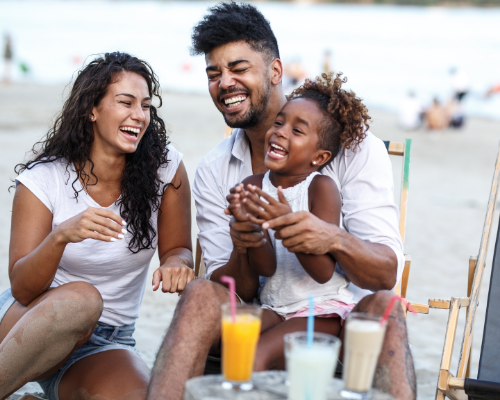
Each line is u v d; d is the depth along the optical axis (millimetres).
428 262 5906
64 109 2635
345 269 2254
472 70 29906
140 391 2340
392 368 1896
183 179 2832
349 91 2498
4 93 17766
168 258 2639
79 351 2607
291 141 2387
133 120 2537
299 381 1576
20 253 2516
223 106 2691
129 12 57000
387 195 2525
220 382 1713
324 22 49562
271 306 2443
